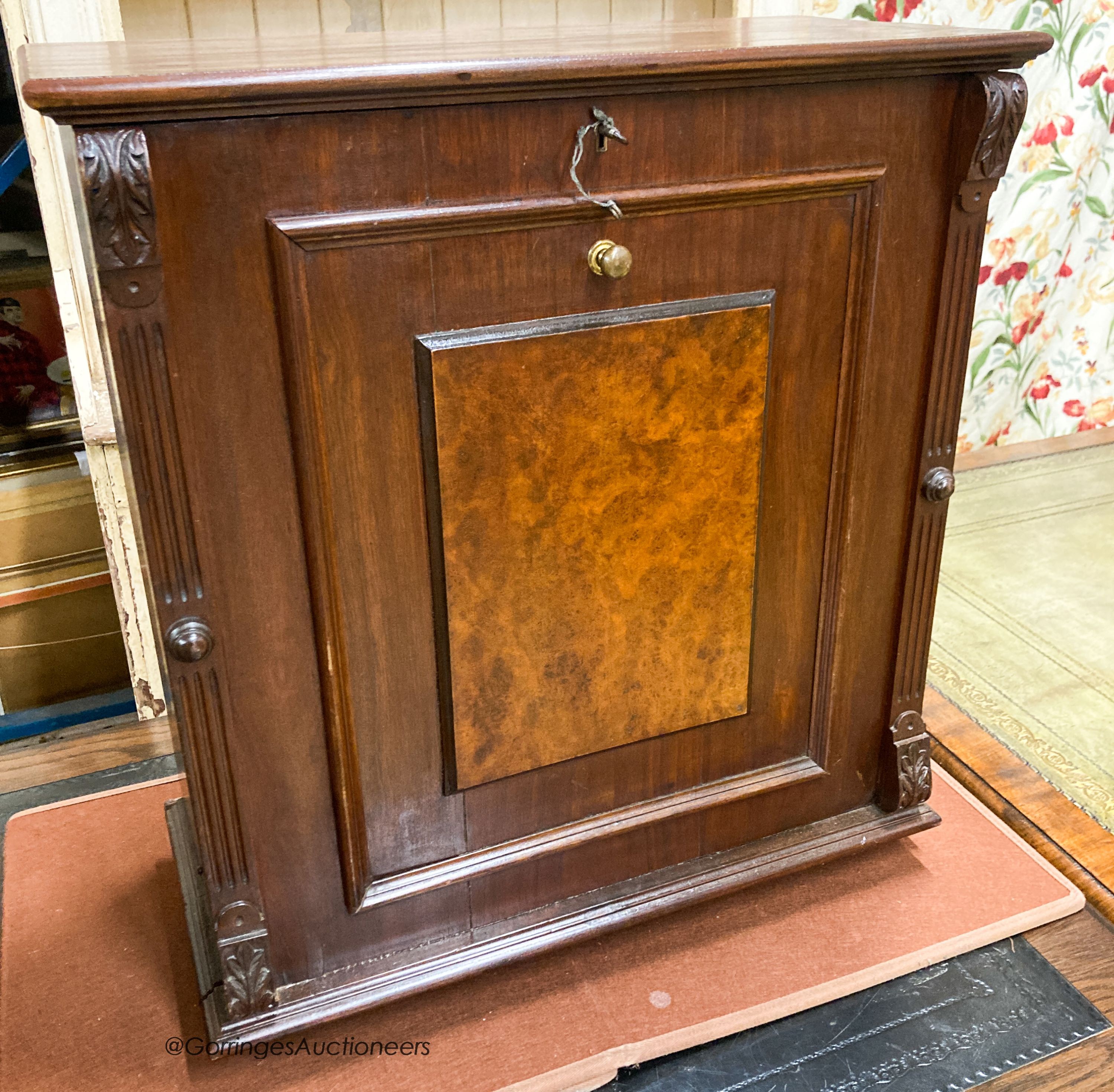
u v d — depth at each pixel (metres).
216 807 1.01
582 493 1.04
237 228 0.84
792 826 1.33
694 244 1.00
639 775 1.22
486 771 1.12
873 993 1.20
